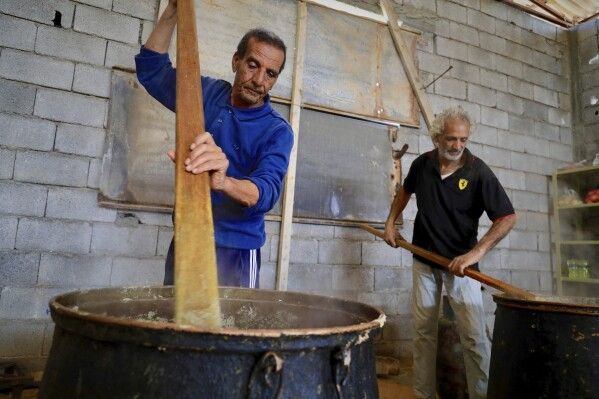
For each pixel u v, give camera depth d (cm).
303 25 289
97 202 228
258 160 135
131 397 59
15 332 210
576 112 420
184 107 97
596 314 136
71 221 223
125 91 238
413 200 321
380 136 313
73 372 65
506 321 156
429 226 221
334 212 289
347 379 69
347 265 292
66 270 221
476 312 205
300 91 283
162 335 59
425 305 221
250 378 60
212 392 59
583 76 421
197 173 87
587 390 132
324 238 287
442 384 214
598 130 402
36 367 212
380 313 85
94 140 230
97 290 94
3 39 217
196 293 72
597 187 381
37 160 219
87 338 65
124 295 101
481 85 369
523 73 397
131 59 242
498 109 376
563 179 392
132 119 238
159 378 59
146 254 238
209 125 144
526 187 382
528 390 142
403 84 327
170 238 244
